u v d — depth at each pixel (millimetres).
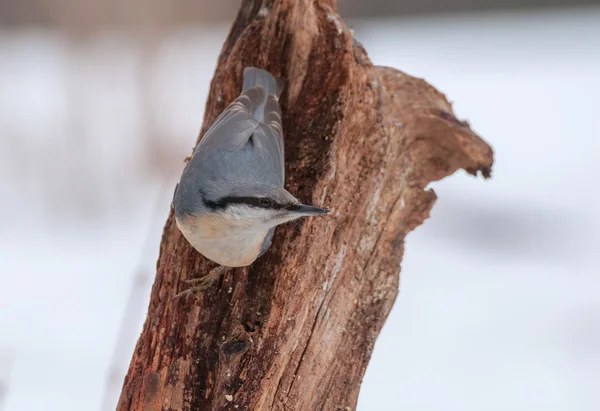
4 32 17719
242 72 7648
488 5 21422
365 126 7281
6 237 13164
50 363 9586
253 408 6320
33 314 10586
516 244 13672
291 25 7363
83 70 14758
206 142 6707
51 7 15805
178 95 14578
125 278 12039
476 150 7789
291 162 7113
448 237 14148
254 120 6844
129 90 14484
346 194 7125
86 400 8844
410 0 20828
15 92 16000
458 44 20375
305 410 6703
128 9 15164
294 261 6625
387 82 7879
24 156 14234
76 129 14289
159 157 14117
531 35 20875
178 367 6449
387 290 7281
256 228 6238
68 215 14180
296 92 7414
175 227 7035
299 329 6637
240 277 6660
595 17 21500
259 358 6371
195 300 6617
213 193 6246
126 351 7094
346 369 6934
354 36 7781
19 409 8594
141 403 6492
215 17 16812
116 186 13961
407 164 7715
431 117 7730
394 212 7488
